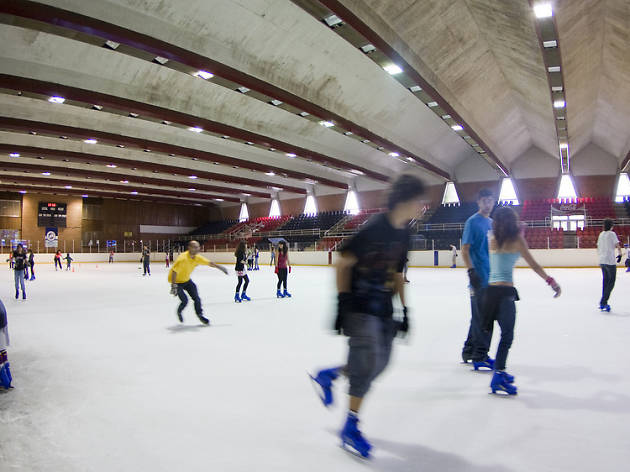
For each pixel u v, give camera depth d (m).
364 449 2.38
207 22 11.38
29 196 38.38
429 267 25.33
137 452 2.48
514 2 10.22
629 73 13.04
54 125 16.52
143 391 3.60
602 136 25.41
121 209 43.47
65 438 2.68
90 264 36.44
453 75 15.01
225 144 23.06
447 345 5.16
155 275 21.12
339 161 24.30
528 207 28.72
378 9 10.98
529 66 14.11
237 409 3.17
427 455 2.41
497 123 21.58
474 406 3.15
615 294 10.08
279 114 18.98
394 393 3.45
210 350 5.09
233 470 2.25
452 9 11.93
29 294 12.08
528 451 2.43
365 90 17.00
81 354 4.95
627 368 4.05
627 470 2.20
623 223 25.25
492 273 3.44
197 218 49.16
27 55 11.84
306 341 5.55
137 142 19.14
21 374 4.16
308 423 2.90
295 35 12.97
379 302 2.44
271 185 34.66
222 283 15.20
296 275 19.33
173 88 15.10
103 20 9.71
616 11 9.73
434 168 27.33
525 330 5.91
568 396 3.32
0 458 2.41
